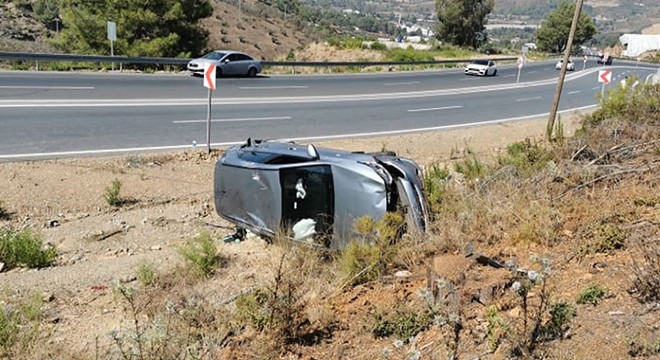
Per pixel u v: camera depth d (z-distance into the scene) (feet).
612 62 272.10
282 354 15.96
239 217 27.50
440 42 311.88
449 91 104.68
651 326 14.11
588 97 110.73
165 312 19.69
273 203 25.91
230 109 65.36
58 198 34.40
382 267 21.07
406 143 55.47
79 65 96.27
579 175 29.27
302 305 18.02
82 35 130.72
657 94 53.98
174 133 50.83
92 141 45.42
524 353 13.28
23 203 33.09
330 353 15.74
